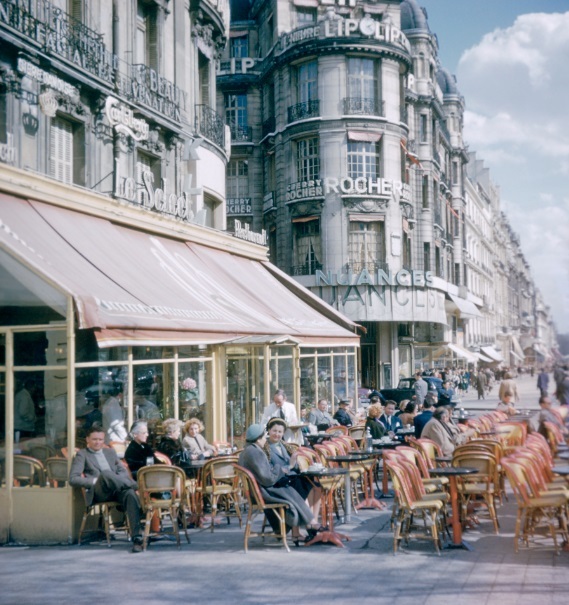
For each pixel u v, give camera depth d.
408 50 37.75
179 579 7.75
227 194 41.78
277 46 38.31
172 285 13.82
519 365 76.50
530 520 9.45
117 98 16.89
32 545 9.66
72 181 16.00
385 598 6.91
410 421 16.92
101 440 9.79
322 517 9.75
